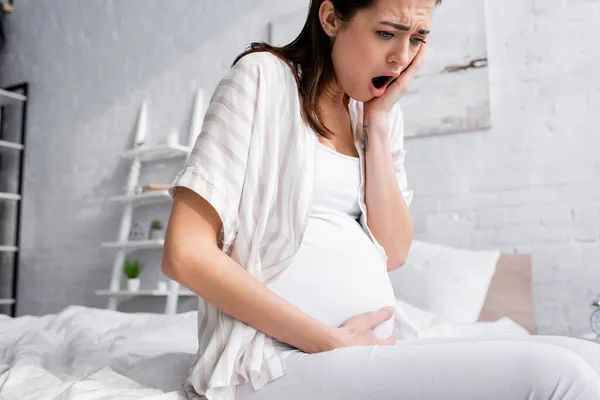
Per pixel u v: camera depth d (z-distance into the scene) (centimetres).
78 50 471
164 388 109
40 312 461
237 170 97
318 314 100
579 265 290
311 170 104
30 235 475
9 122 501
